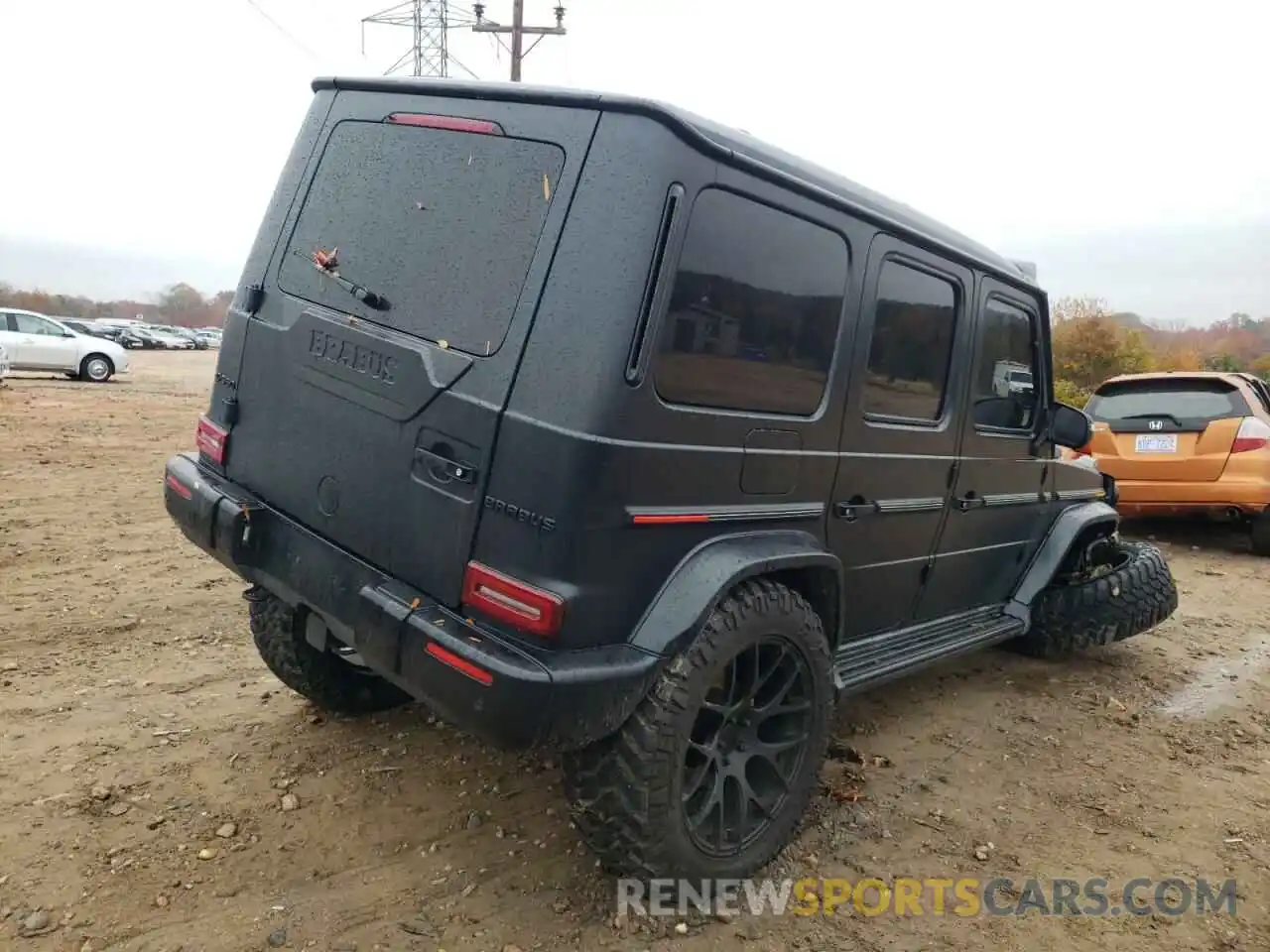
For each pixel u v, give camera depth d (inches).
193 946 92.3
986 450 154.3
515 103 99.1
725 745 105.8
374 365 100.7
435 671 88.9
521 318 91.5
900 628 150.1
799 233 108.3
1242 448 295.3
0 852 104.7
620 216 89.7
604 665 88.6
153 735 135.4
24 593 195.9
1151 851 121.6
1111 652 205.8
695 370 96.9
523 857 110.8
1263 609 246.2
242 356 118.6
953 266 138.0
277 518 111.4
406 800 121.9
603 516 88.5
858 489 124.0
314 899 100.7
